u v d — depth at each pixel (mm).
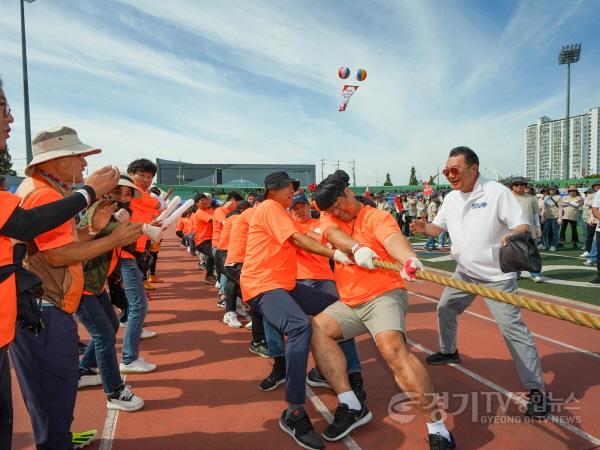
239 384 4047
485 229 3572
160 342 5258
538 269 2951
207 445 3031
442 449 2748
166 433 3186
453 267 10422
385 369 4352
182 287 8867
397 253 2889
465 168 3619
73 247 2365
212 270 9125
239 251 4965
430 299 7410
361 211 3299
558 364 4391
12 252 2004
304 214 5137
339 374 3096
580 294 7320
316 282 4812
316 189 3229
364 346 5027
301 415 3031
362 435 3154
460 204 3785
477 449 2947
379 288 3062
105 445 3021
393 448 2988
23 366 2473
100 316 3299
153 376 4230
